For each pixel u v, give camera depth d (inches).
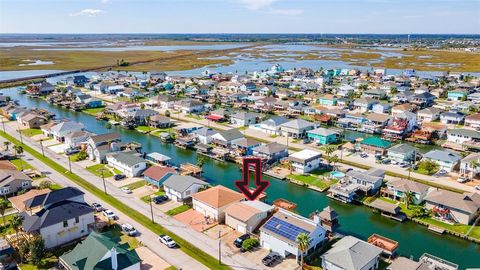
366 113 6604.3
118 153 4323.3
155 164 4345.5
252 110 7362.2
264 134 5659.5
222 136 5014.8
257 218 2950.3
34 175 4005.9
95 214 3184.1
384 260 2583.7
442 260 2536.9
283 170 4259.4
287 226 2704.2
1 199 3211.1
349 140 5339.6
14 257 2556.6
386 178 3993.6
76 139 5022.1
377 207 3282.5
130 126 6161.4
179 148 5211.6
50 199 3038.9
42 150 4852.4
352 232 3034.0
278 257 2600.9
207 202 3137.3
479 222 3075.8
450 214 3125.0
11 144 5137.8
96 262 2223.2
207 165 4552.2
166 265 2484.0
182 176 3629.4
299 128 5393.7
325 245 2748.5
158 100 7642.7
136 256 2374.5
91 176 4030.5
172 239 2792.8
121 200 3452.3
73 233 2827.3
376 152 4712.1
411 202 3398.1
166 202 3440.0
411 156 4537.4
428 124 5994.1
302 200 3595.0
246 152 4726.9
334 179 3966.5
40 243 2487.7
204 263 2516.0
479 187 3676.2
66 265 2326.5
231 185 3937.0
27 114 6309.1
